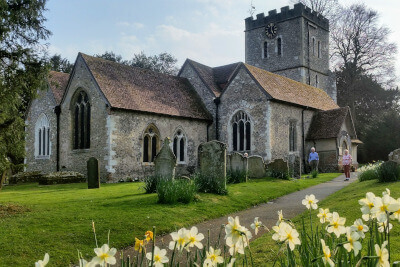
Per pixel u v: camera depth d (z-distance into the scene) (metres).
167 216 9.47
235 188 14.64
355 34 44.53
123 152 21.12
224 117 26.16
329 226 2.97
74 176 21.02
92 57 23.48
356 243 2.49
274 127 24.30
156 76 26.69
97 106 21.56
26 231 7.86
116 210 9.98
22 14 13.52
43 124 25.88
